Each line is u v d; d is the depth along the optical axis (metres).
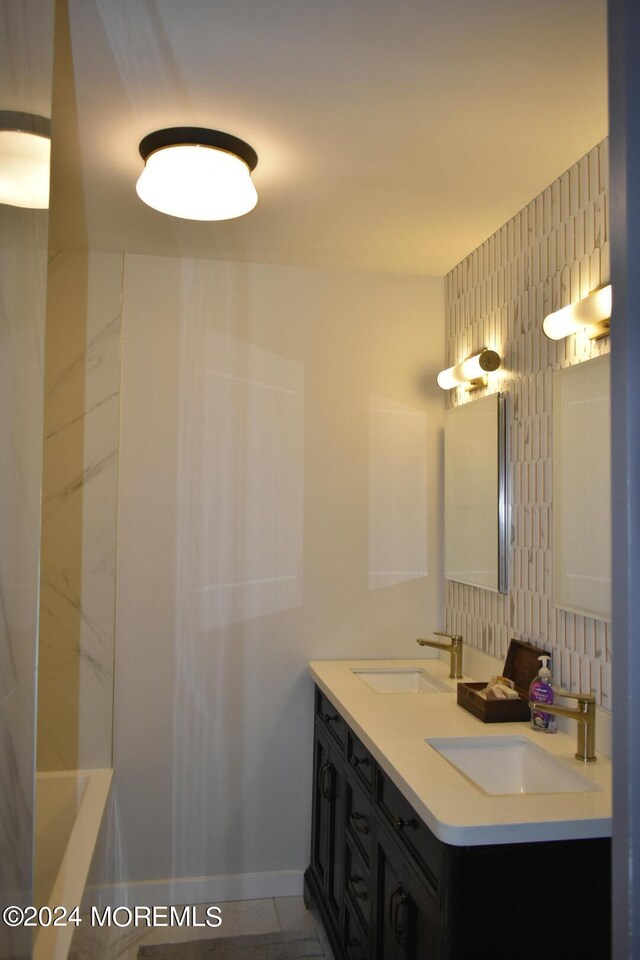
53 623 2.93
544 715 2.17
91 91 1.81
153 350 3.04
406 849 1.83
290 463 3.13
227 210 2.27
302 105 1.88
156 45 1.62
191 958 2.58
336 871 2.61
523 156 2.14
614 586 0.86
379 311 3.22
